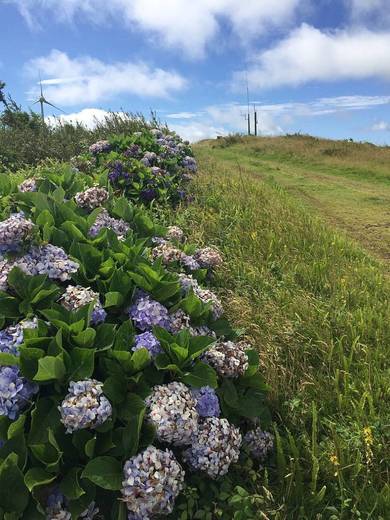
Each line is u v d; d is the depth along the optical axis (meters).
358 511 1.21
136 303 1.51
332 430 1.36
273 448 1.42
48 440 1.14
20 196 2.04
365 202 5.70
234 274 2.42
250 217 3.30
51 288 1.45
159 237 2.21
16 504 1.05
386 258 3.48
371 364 1.74
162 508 1.07
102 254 1.67
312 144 12.72
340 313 2.05
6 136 4.75
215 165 6.41
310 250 2.91
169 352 1.35
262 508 1.22
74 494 1.07
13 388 1.17
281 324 1.95
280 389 1.60
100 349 1.30
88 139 5.22
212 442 1.22
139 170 3.37
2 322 1.39
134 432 1.16
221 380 1.44
